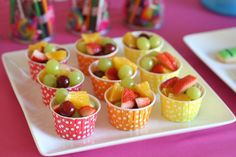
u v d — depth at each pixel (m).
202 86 0.81
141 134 0.75
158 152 0.73
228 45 1.00
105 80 0.82
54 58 0.86
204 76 0.92
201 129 0.78
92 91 0.87
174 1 1.21
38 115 0.79
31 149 0.73
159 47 0.93
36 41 1.01
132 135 0.75
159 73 0.85
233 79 0.89
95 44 0.89
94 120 0.74
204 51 0.98
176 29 1.08
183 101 0.76
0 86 0.87
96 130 0.76
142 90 0.77
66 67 0.84
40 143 0.72
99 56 0.88
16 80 0.87
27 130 0.77
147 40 0.92
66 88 0.79
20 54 0.94
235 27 1.09
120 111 0.74
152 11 1.05
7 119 0.79
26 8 0.96
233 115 0.79
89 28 1.03
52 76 0.80
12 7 0.97
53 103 0.76
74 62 0.94
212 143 0.75
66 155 0.72
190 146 0.75
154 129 0.77
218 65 0.93
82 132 0.73
